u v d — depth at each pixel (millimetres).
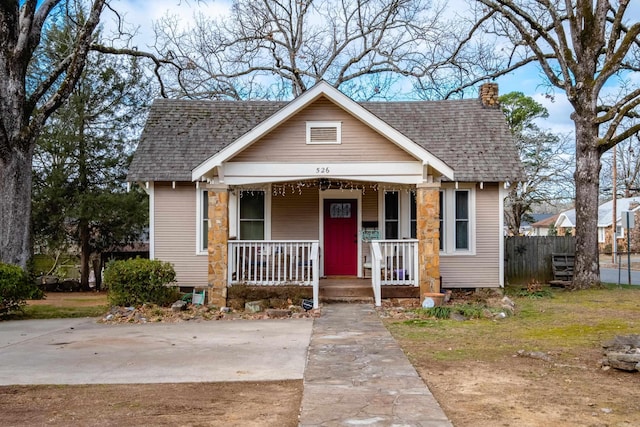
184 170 15891
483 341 8812
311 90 12891
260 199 16344
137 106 24812
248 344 8797
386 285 13477
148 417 5262
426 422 4844
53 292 22938
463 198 16359
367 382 6238
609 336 9125
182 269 16062
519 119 38469
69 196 22891
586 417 5066
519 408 5340
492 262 16219
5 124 14094
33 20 14828
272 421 5105
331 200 16375
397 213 16328
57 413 5422
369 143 13352
